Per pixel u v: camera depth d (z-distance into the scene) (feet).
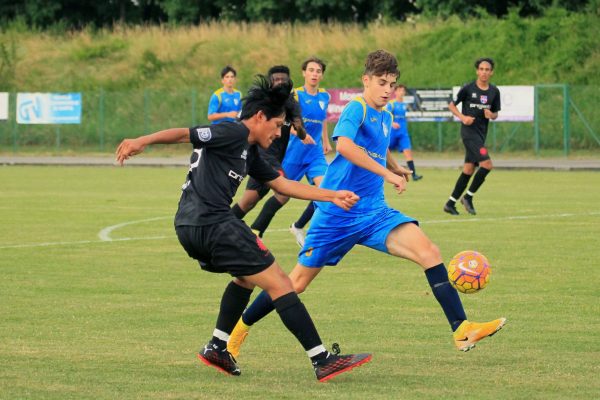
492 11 353.92
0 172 219.82
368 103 55.01
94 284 76.89
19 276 80.69
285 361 52.60
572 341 56.75
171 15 403.13
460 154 272.92
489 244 98.68
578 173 210.59
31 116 286.25
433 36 313.73
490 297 70.90
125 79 332.39
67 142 308.19
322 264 55.47
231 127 46.39
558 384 46.85
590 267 84.38
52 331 59.72
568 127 260.21
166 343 56.54
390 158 58.49
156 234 108.68
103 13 428.97
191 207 46.98
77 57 346.13
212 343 49.08
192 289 74.79
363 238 54.19
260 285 47.29
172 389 46.19
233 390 46.09
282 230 113.50
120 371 49.75
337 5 379.35
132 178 200.03
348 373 49.47
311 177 105.81
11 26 368.89
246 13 392.68
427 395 44.86
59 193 163.02
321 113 105.29
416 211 132.05
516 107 251.39
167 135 45.29
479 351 54.39
